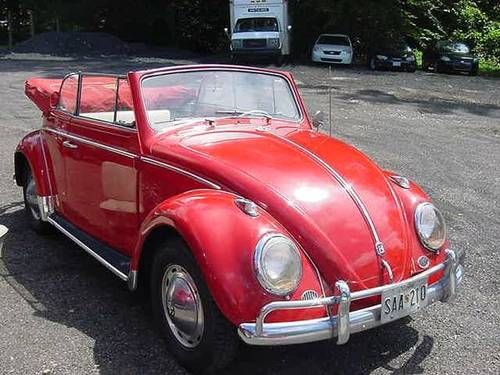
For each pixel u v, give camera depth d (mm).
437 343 3764
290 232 3230
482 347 3721
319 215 3311
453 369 3465
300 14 29922
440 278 3562
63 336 3742
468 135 12000
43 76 19328
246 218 3137
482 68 28766
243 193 3391
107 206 4391
